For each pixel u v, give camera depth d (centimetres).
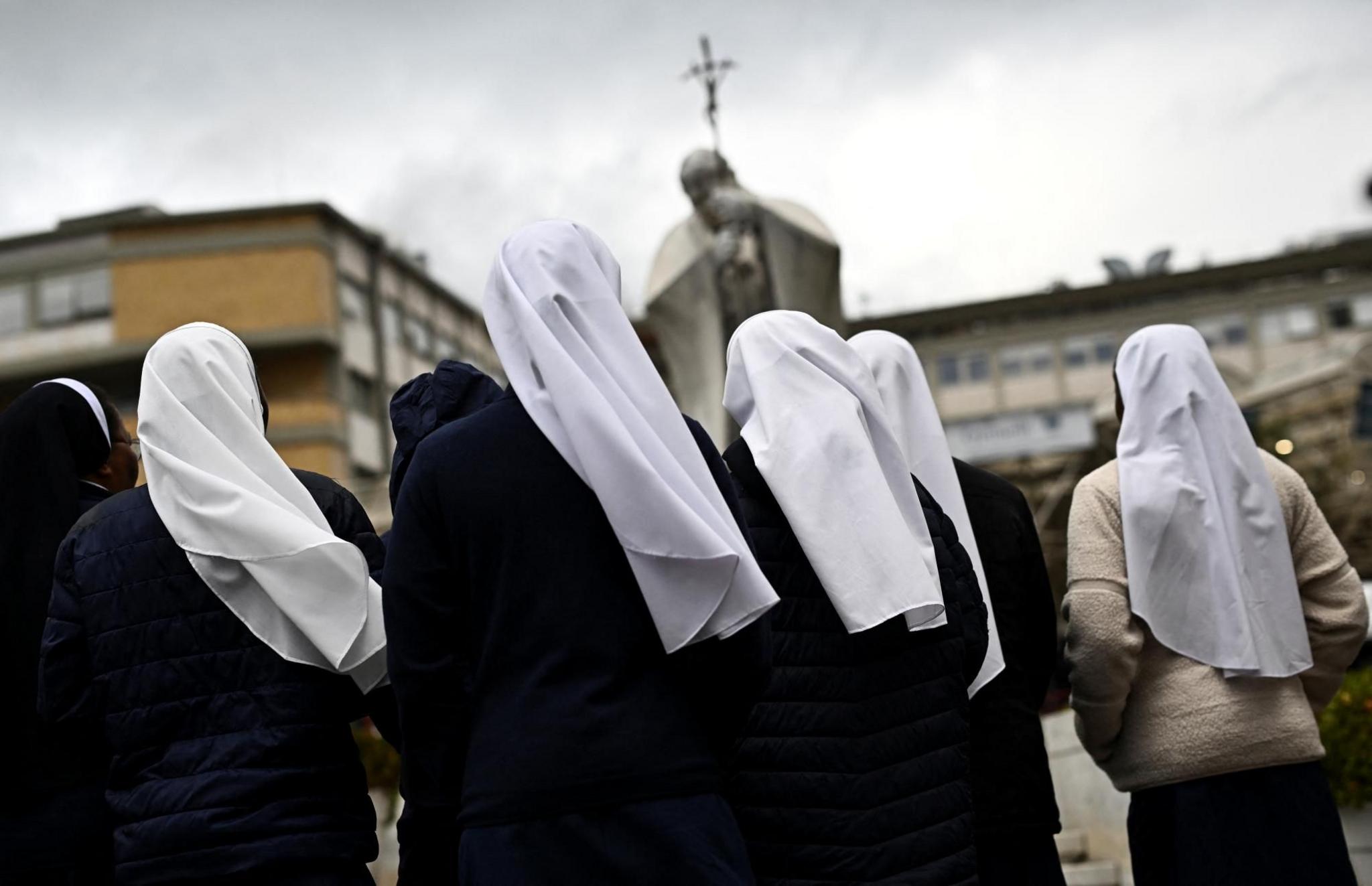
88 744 328
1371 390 3088
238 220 4319
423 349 4844
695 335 1007
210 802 290
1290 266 5538
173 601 305
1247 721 383
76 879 327
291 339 4256
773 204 1005
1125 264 5753
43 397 366
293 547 301
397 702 271
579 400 254
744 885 246
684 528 250
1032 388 5650
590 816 245
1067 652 404
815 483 305
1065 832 809
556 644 256
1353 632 407
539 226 276
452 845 278
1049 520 2253
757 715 296
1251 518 396
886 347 403
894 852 293
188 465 309
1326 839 382
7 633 343
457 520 263
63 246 4378
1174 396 402
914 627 302
